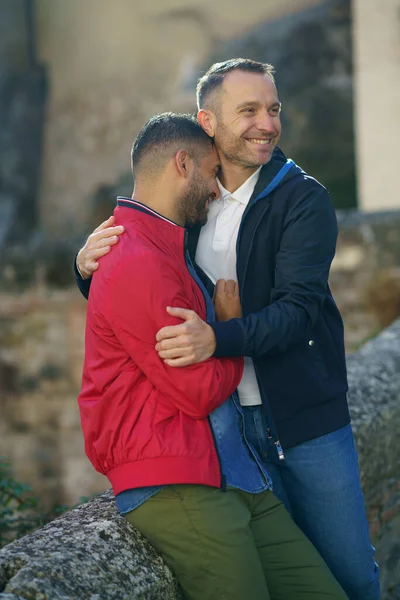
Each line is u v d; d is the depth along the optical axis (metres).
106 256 3.49
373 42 17.78
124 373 3.44
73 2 26.95
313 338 3.80
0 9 26.89
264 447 3.86
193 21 25.84
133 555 3.44
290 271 3.61
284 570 3.57
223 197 3.84
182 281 3.52
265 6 25.11
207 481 3.36
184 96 25.88
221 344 3.39
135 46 26.41
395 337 7.32
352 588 3.96
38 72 27.05
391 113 17.72
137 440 3.38
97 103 26.80
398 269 12.74
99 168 26.75
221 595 3.38
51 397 16.48
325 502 3.87
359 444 5.36
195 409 3.39
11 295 16.02
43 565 3.19
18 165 26.41
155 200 3.62
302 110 24.33
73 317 15.90
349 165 24.05
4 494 6.63
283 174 3.74
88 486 16.75
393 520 5.91
